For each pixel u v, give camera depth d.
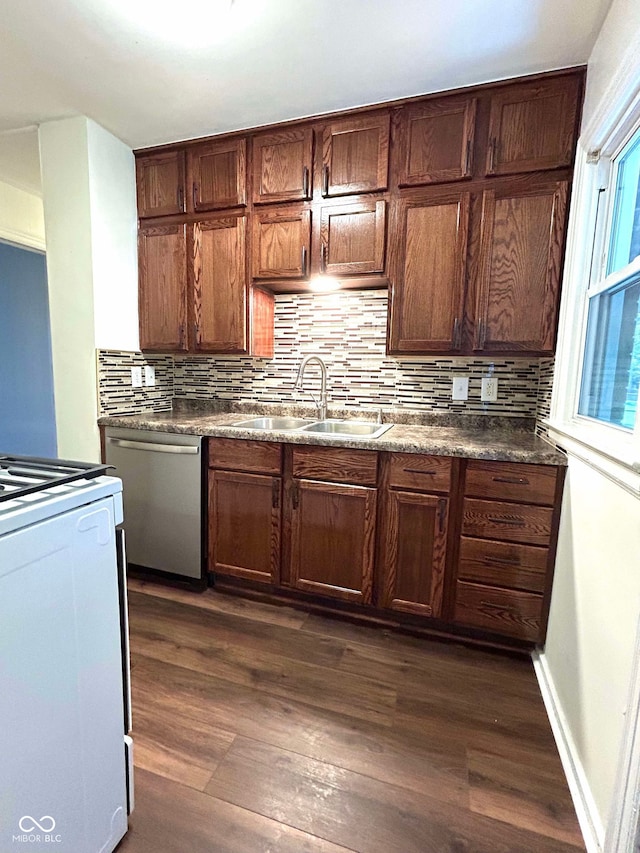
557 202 1.75
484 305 1.88
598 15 1.42
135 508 2.30
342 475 1.94
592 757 1.12
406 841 1.05
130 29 1.52
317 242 2.12
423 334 1.99
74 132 2.15
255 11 1.43
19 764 0.74
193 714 1.43
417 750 1.31
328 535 1.99
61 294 2.31
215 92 1.90
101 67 1.74
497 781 1.22
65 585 0.83
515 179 1.80
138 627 1.92
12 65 1.72
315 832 1.07
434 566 1.85
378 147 1.98
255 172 2.20
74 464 1.05
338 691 1.55
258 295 2.38
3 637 0.70
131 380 2.54
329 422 2.45
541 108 1.75
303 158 2.10
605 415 1.48
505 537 1.74
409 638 1.89
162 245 2.43
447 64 1.69
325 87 1.85
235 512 2.14
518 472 1.69
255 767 1.24
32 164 2.64
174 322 2.45
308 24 1.49
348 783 1.20
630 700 0.89
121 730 1.01
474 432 2.15
